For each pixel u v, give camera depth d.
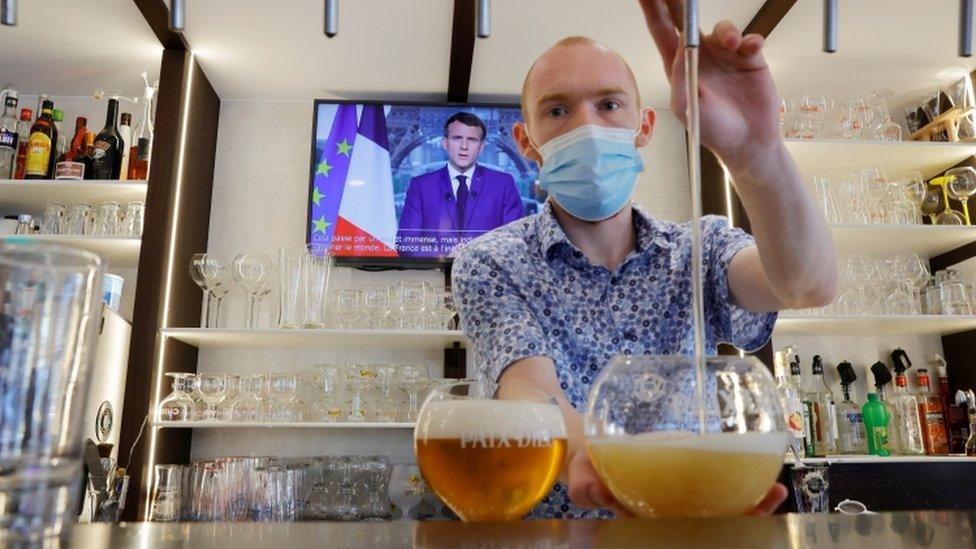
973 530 0.38
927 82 2.97
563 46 1.24
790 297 0.86
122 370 2.40
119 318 2.38
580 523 0.41
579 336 1.11
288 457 2.64
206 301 2.76
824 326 2.71
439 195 2.89
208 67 2.83
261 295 2.66
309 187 2.88
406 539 0.37
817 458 2.40
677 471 0.47
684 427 0.49
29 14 2.50
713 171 2.87
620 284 1.16
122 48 2.72
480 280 1.10
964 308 2.68
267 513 2.31
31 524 0.37
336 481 2.41
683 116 0.68
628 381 0.51
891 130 2.85
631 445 0.49
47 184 2.66
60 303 0.41
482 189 2.90
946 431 2.72
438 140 2.95
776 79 2.94
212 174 2.97
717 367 0.51
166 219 2.53
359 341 2.66
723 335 1.16
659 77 2.94
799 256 0.79
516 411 0.58
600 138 1.17
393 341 2.65
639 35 2.65
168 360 2.52
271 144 3.05
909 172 2.98
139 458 2.32
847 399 2.74
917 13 2.51
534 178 2.92
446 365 2.75
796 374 2.63
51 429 0.39
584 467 0.62
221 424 2.41
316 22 2.55
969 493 2.51
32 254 0.41
